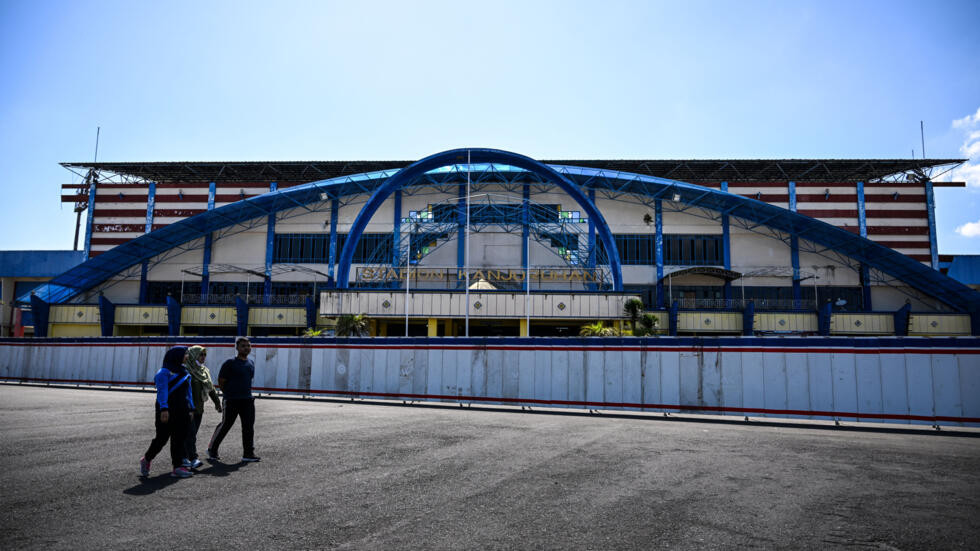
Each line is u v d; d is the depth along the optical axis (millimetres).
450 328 47438
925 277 50781
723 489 6891
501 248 55312
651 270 55156
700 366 17359
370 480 7109
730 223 55969
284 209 57781
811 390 16156
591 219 51656
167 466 7719
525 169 49062
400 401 20406
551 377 18828
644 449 9992
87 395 21109
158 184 57969
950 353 15250
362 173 60281
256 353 22891
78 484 6559
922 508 6117
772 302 54000
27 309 69000
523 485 6965
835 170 61406
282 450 9211
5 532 4777
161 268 57219
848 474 7930
